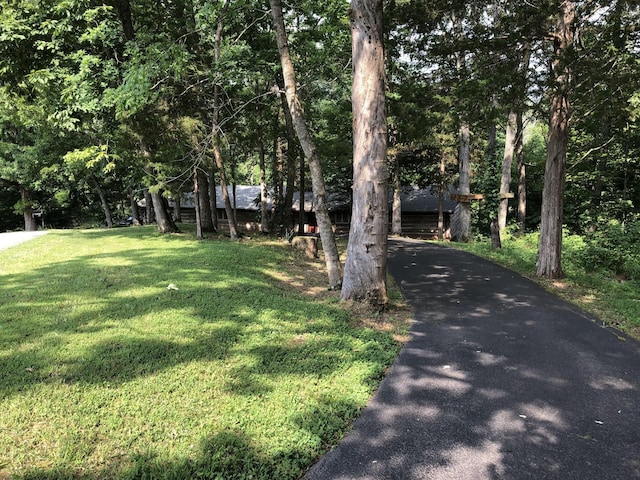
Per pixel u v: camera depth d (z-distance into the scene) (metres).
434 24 9.41
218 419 3.32
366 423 3.47
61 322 5.25
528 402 3.87
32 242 12.52
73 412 3.30
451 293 8.24
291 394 3.79
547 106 10.07
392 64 12.69
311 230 31.02
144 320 5.42
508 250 14.51
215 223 19.27
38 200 29.03
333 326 5.74
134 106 8.95
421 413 3.64
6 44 11.41
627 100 8.88
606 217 17.33
